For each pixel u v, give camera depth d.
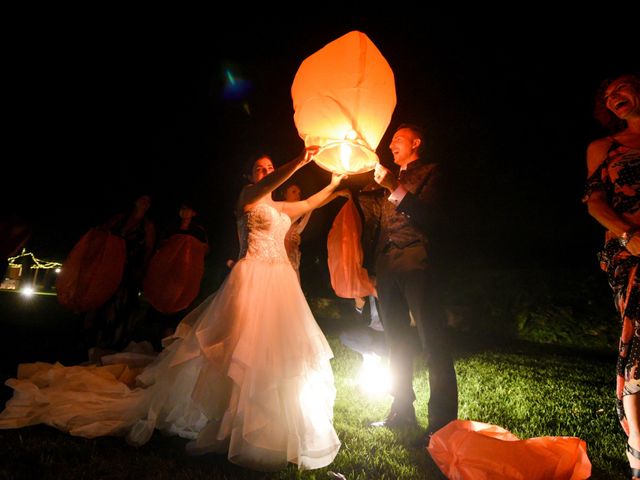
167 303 6.14
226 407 2.68
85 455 2.64
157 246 6.42
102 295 5.54
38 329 6.68
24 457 2.56
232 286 2.94
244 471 2.57
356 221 4.35
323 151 3.36
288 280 3.08
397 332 3.56
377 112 3.11
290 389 2.71
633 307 2.47
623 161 2.59
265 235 3.13
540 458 2.38
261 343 2.76
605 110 2.91
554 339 11.08
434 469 2.73
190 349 2.91
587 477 2.50
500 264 14.98
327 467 2.70
